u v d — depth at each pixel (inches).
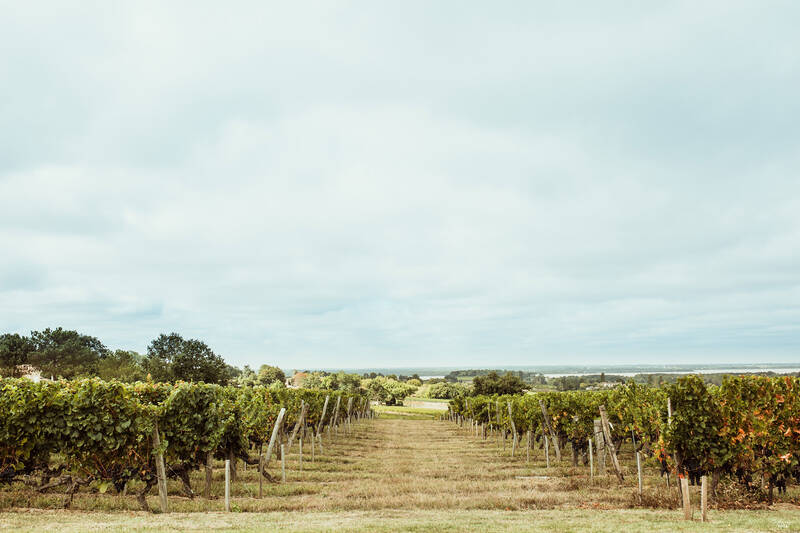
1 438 461.7
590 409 836.6
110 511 460.8
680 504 492.1
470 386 5925.2
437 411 3636.8
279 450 902.4
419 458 920.9
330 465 796.0
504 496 530.0
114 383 486.3
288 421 1033.5
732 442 507.5
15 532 328.2
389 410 3580.2
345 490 578.6
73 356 2999.5
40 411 471.8
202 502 509.0
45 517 404.2
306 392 1244.5
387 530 350.3
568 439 904.9
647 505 494.0
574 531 343.9
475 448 1123.9
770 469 521.0
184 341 2465.6
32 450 483.5
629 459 893.2
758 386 550.9
